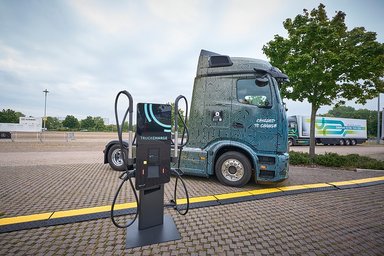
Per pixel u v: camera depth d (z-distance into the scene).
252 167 4.67
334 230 2.69
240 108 4.67
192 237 2.44
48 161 7.97
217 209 3.32
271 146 4.43
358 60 7.17
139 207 2.51
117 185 4.52
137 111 2.42
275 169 4.35
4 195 3.74
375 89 8.05
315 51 7.47
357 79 7.73
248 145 4.59
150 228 2.57
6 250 2.11
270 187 4.60
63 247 2.19
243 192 4.18
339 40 7.81
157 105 2.56
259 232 2.60
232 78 4.84
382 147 24.88
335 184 4.89
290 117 24.22
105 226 2.65
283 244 2.34
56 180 4.85
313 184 4.91
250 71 4.72
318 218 3.05
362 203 3.71
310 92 8.31
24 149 12.88
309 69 7.51
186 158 5.05
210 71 5.05
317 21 8.10
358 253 2.20
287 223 2.86
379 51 7.20
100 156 9.82
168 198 3.77
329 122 25.84
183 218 2.96
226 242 2.35
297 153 8.65
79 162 7.75
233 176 4.62
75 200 3.54
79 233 2.47
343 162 7.43
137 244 2.24
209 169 4.81
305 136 23.81
